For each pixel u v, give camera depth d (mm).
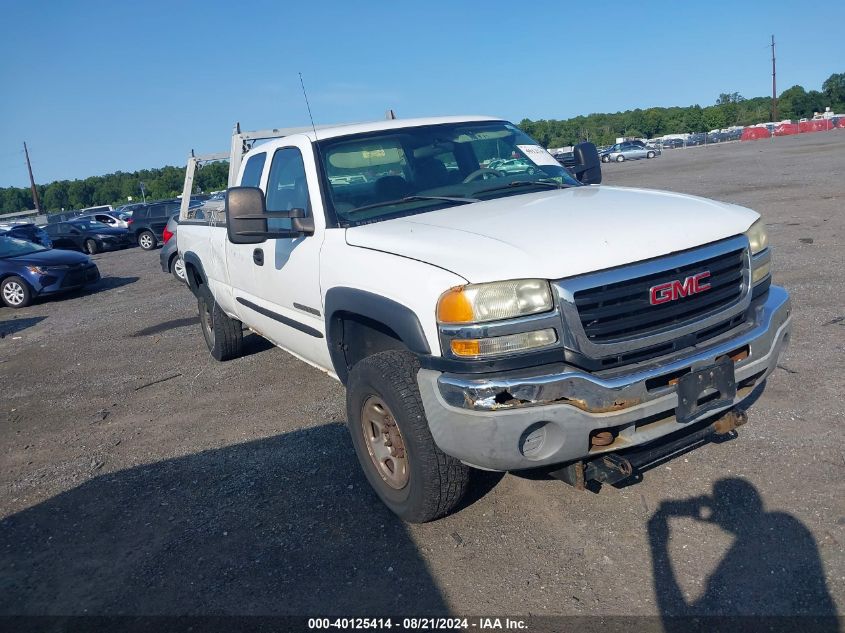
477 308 3096
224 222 6043
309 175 4484
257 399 6062
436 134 4891
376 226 4031
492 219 3721
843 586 2951
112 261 22828
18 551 4016
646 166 36656
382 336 4051
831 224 11086
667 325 3281
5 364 8797
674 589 3061
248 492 4371
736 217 3652
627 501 3752
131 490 4617
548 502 3838
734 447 4152
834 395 4672
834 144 33594
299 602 3264
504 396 3109
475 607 3096
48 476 5004
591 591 3113
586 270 3135
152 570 3658
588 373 3117
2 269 14117
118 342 9258
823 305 6727
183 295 12820
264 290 5207
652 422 3314
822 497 3564
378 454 3857
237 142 8148
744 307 3527
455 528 3703
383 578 3371
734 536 3361
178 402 6281
